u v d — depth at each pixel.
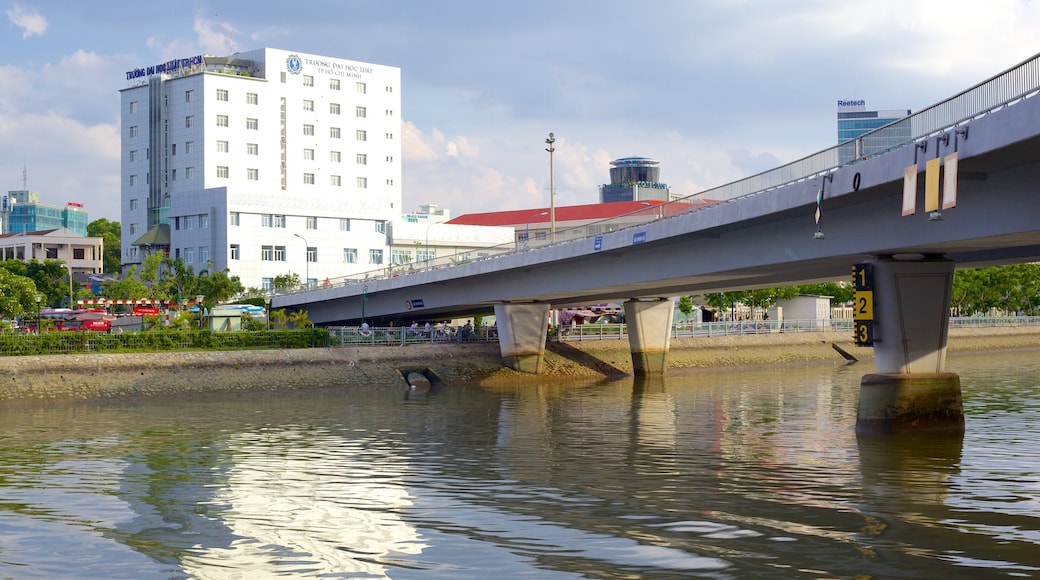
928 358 46.16
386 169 186.62
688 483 35.84
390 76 187.50
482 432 52.59
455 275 91.62
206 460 43.16
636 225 63.91
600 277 73.62
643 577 24.11
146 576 24.89
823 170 44.72
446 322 128.62
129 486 36.88
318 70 178.50
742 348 113.88
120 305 122.44
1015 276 156.00
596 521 29.83
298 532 29.06
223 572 25.12
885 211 43.12
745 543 27.03
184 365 80.44
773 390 77.38
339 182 181.00
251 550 27.11
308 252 156.00
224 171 167.12
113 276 174.25
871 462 39.56
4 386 71.94
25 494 35.41
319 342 91.94
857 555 25.72
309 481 37.50
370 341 94.62
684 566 24.94
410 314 112.62
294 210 154.50
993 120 33.22
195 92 166.25
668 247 63.44
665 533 28.22
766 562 25.19
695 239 59.59
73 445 48.50
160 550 27.25
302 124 176.38
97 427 56.31
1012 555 25.61
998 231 37.22
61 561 26.31
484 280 91.81
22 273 143.50
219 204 149.38
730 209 51.91
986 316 149.12
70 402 72.75
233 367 82.50
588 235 73.19
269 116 172.12
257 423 58.00
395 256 165.62
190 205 152.38
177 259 136.62
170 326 96.31
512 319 94.00
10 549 27.55
